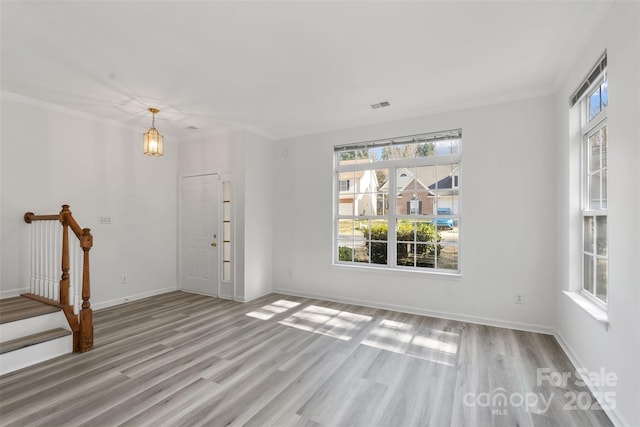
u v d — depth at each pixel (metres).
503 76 2.99
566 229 2.85
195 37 2.34
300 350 2.88
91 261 4.08
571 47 2.49
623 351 1.77
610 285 1.93
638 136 1.63
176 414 1.94
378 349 2.90
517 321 3.40
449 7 2.02
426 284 3.88
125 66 2.78
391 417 1.93
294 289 4.88
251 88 3.26
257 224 4.75
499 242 3.49
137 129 4.62
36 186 3.58
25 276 3.46
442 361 2.66
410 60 2.70
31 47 2.45
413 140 4.03
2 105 3.32
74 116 3.91
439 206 3.93
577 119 2.75
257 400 2.10
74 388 2.22
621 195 1.81
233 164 4.63
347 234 4.57
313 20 2.14
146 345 2.97
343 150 4.53
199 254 4.98
